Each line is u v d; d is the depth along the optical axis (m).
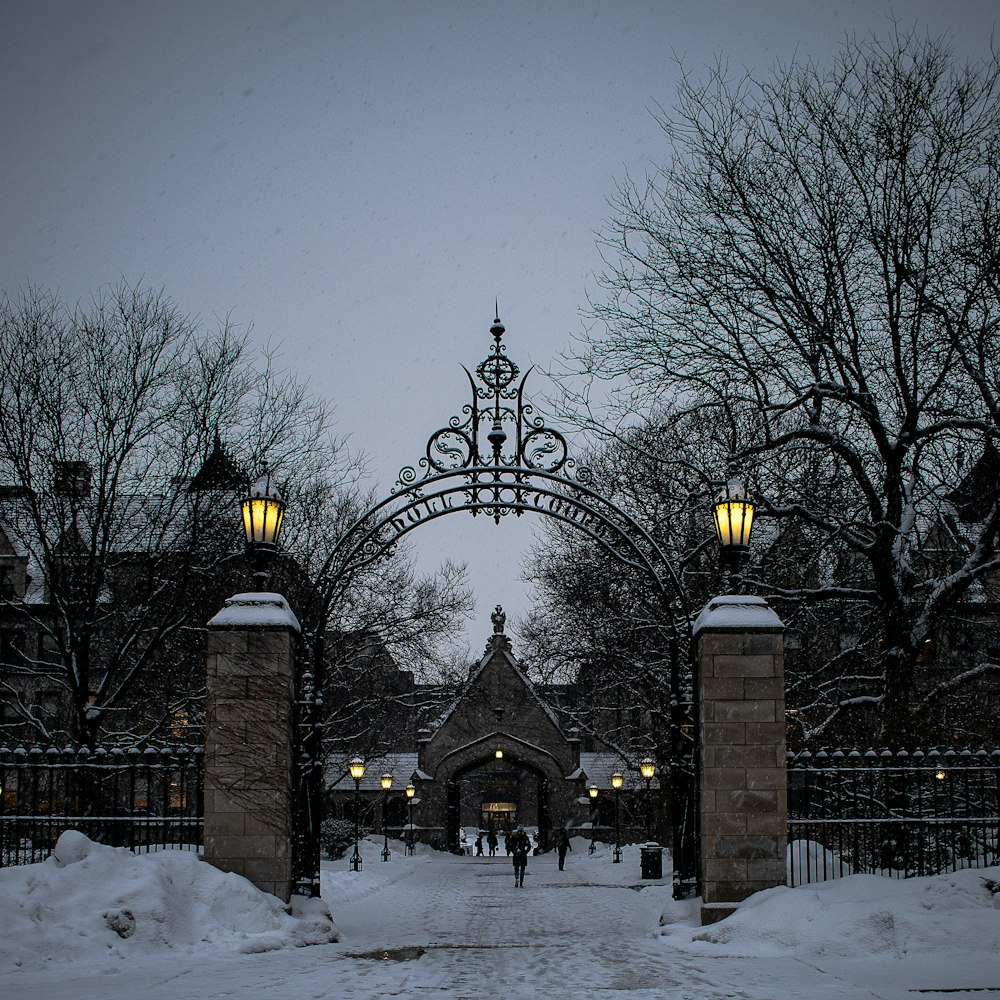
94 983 10.35
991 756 14.80
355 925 17.98
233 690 14.75
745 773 14.36
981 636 26.95
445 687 45.69
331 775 54.97
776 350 21.31
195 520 26.67
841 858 15.77
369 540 17.09
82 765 14.90
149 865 13.21
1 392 27.19
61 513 27.36
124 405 27.94
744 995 9.45
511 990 10.02
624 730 40.75
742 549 15.24
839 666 26.72
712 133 22.05
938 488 21.94
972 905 12.53
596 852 54.81
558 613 36.75
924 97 20.88
